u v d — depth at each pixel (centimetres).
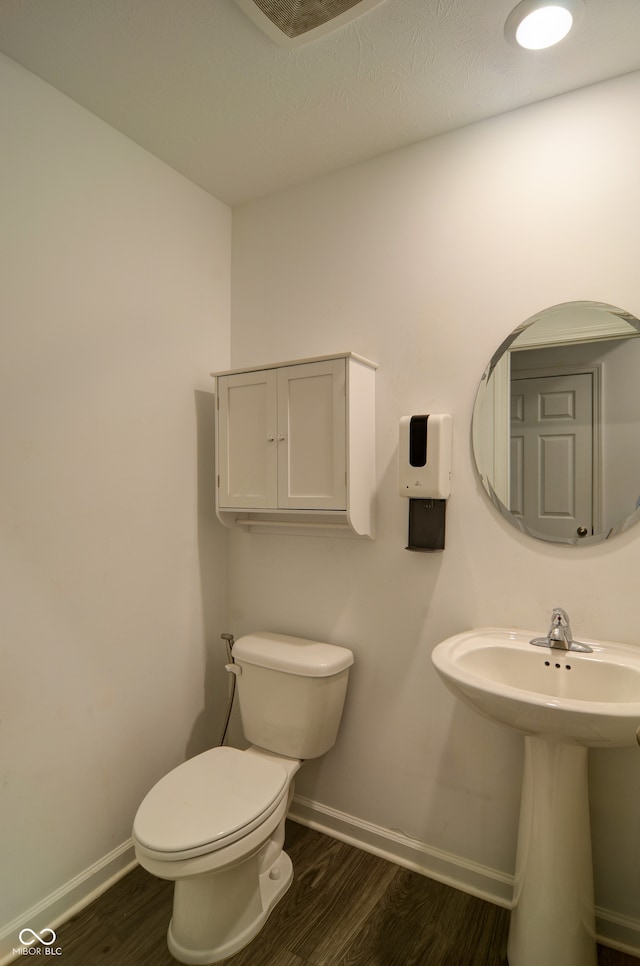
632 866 142
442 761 170
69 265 157
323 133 171
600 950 142
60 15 125
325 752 179
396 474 179
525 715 115
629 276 144
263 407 186
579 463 150
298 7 120
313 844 185
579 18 123
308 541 198
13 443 143
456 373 169
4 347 140
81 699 160
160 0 120
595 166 148
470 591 166
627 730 107
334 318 193
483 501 164
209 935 138
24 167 145
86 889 160
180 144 178
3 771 139
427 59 137
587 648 143
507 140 160
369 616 184
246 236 217
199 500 207
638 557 143
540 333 155
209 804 139
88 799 162
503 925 150
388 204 182
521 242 158
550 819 131
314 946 143
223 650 219
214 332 214
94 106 160
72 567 158
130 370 177
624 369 145
